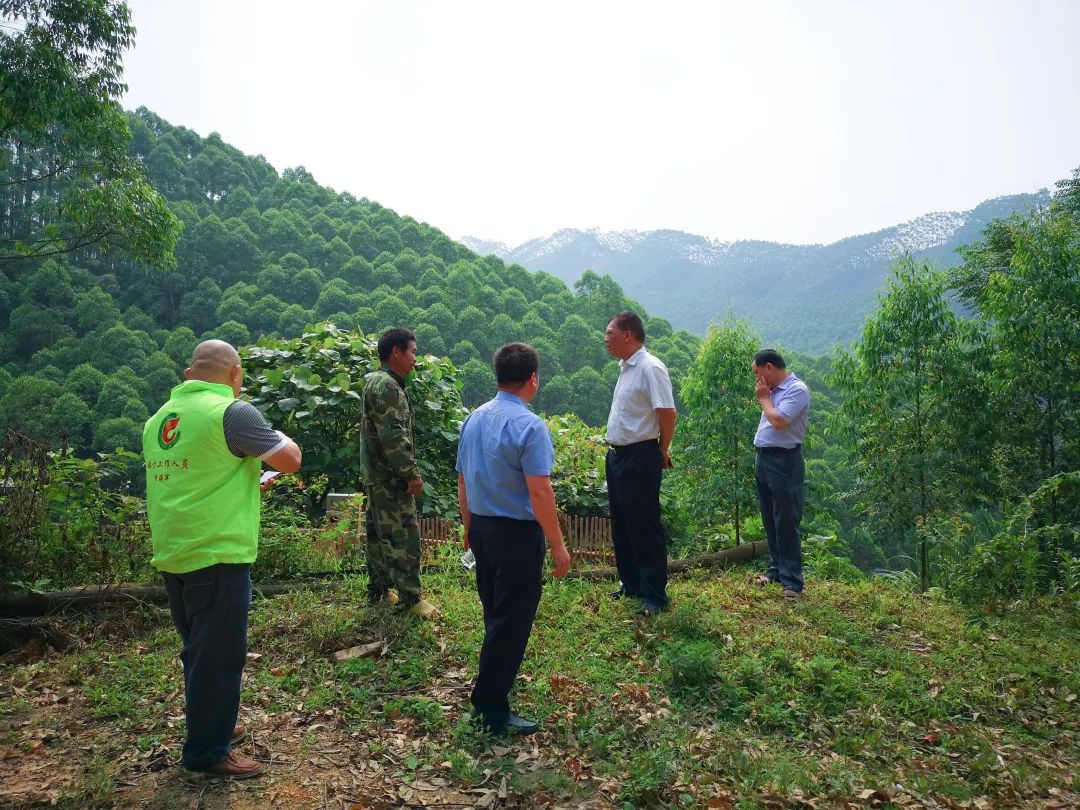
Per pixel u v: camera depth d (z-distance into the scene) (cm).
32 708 362
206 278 10288
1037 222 859
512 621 332
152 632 461
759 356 591
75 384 6384
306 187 15212
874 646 493
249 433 293
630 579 539
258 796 288
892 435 911
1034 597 630
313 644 429
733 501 866
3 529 473
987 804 310
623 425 508
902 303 881
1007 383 834
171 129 14675
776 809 296
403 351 452
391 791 293
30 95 1484
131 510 566
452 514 735
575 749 330
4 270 8819
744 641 465
